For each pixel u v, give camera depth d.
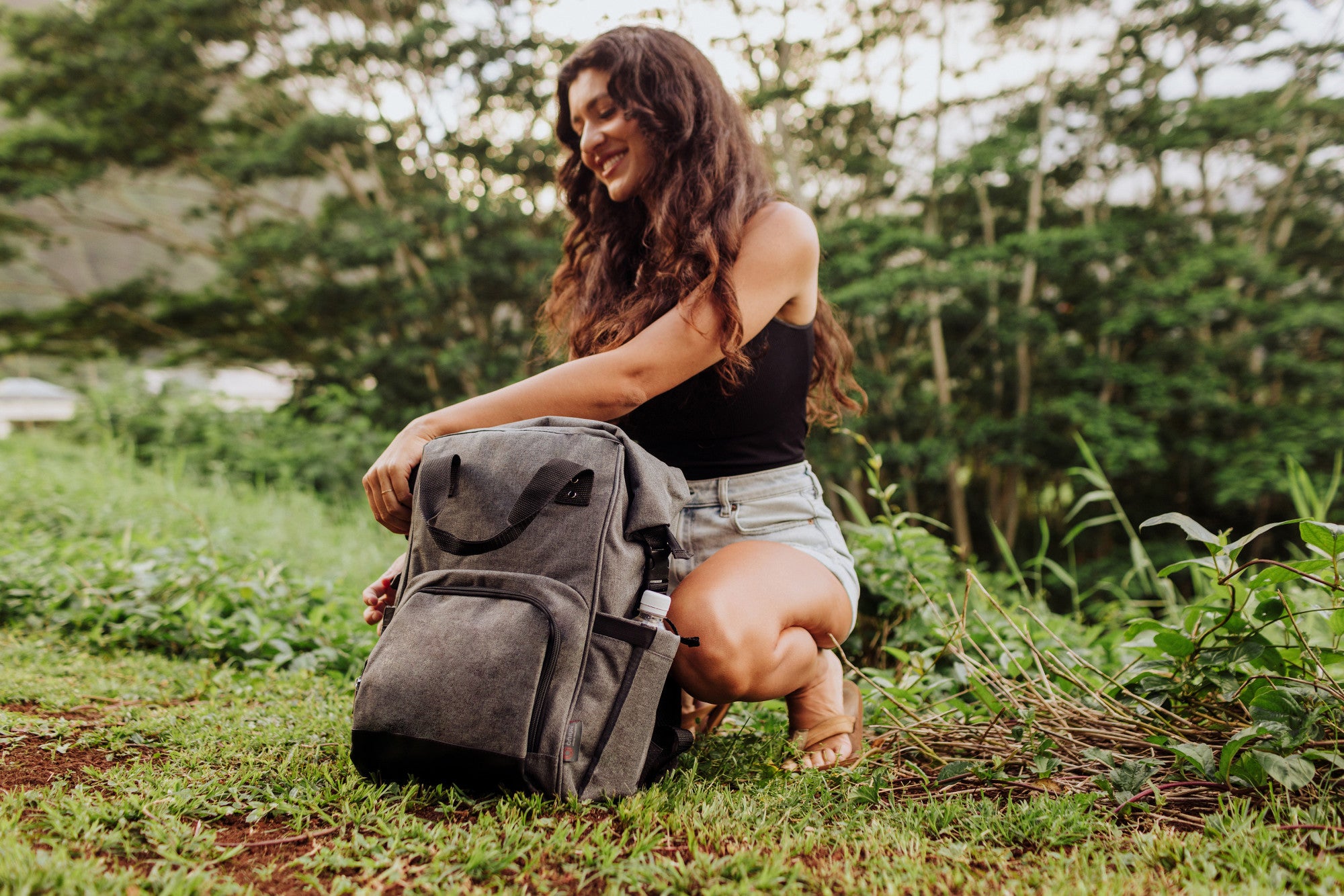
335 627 2.83
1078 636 2.94
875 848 1.26
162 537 4.25
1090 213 15.66
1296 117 13.92
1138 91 15.30
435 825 1.29
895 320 14.82
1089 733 1.72
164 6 13.80
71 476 6.47
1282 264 15.41
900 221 15.14
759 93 12.87
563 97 2.10
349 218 14.14
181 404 12.60
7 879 0.99
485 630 1.35
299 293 15.56
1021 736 1.70
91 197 18.23
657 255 1.87
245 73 14.90
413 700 1.33
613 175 1.97
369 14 14.58
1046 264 14.01
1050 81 15.05
